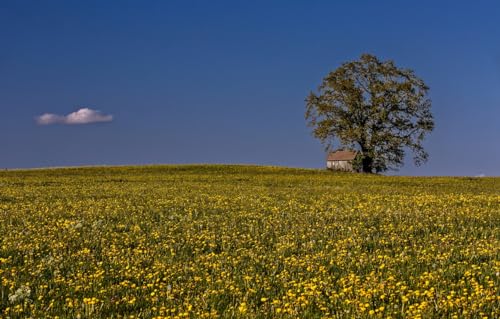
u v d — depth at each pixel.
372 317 8.85
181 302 10.20
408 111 70.00
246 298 10.25
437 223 18.66
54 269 13.18
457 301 9.25
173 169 63.59
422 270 12.23
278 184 41.97
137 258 14.22
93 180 46.66
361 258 13.22
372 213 21.48
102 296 10.66
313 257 13.52
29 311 9.82
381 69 69.56
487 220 19.33
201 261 13.96
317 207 24.33
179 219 21.66
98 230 18.77
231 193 32.62
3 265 13.34
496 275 11.21
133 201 28.19
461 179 50.06
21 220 21.22
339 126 71.19
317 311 9.57
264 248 15.51
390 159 70.56
